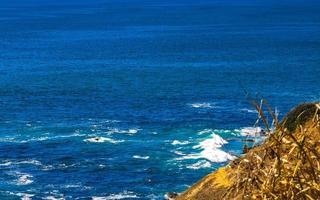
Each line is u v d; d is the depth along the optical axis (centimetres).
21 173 4681
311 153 469
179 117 6631
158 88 8981
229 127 6059
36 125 6375
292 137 473
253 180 473
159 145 5409
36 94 8519
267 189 453
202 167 4778
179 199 777
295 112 738
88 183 4478
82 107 7444
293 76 10019
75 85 9344
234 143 5281
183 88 8956
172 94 8381
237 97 8019
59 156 5138
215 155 4981
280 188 451
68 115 6894
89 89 8944
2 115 6900
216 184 744
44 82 9675
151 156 5084
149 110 7138
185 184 4488
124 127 6191
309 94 8475
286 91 8681
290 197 445
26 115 6919
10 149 5372
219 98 7944
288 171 454
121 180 4547
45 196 4231
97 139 5659
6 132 6056
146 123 6353
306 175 453
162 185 4466
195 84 9344
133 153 5191
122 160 5009
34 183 4466
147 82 9581
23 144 5556
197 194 748
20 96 8331
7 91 8762
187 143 5425
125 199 4234
